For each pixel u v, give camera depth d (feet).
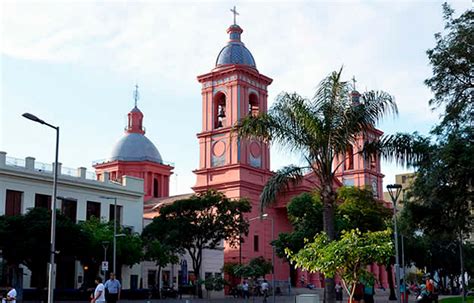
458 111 93.40
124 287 174.70
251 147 238.07
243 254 221.05
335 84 79.61
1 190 153.17
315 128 77.10
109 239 152.05
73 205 172.14
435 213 103.30
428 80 96.48
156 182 283.79
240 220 181.06
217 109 244.63
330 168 78.79
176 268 198.08
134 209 190.90
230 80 237.66
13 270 148.97
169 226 171.94
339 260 57.67
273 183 79.92
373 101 79.36
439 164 88.28
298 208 173.06
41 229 132.87
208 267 208.23
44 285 152.05
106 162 280.51
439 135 93.71
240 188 225.76
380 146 80.84
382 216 170.71
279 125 79.77
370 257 57.82
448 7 94.48
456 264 241.55
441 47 94.68
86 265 156.66
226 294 202.69
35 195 161.99
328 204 78.28
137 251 158.81
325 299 75.72
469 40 91.30
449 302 138.31
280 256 176.55
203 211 178.70
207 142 240.73
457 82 95.71
